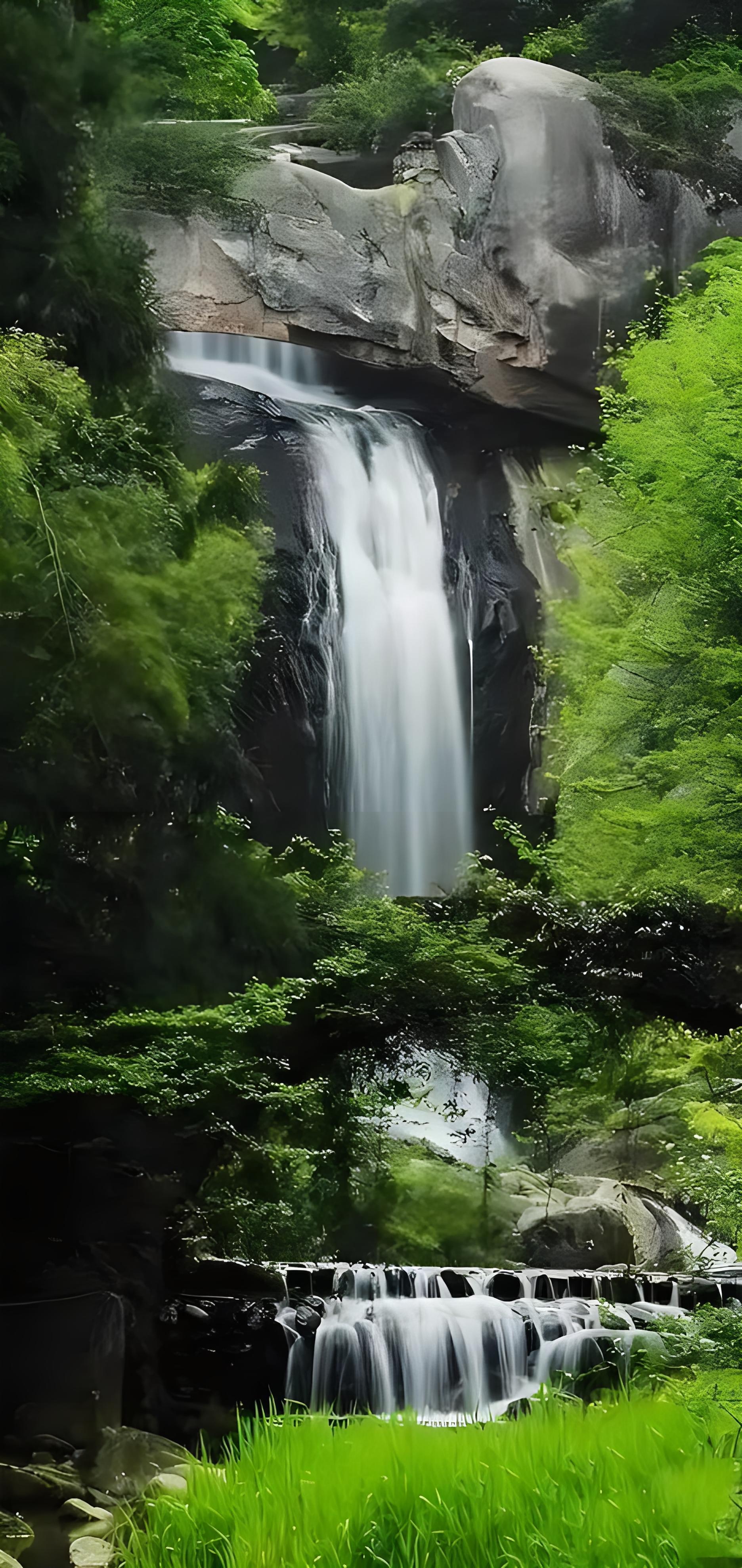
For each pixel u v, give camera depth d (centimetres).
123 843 1247
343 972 1282
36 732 1123
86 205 1403
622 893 1378
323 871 1477
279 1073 1369
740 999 1379
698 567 1270
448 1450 747
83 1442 1169
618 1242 1948
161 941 1224
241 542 1298
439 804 2648
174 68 2453
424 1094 1600
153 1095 1140
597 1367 1353
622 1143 2200
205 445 2003
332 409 2727
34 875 1181
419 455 2770
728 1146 967
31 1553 913
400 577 2672
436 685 2645
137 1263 1318
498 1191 1975
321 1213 1647
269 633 2370
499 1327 1449
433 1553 625
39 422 1142
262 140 3009
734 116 3012
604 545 1583
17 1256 1245
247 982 1237
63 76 1290
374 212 2842
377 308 2812
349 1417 920
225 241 2688
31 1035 1113
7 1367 1180
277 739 2405
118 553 1137
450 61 3494
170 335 2738
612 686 1326
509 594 2738
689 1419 825
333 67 3747
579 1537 610
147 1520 777
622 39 3584
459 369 2836
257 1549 653
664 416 1273
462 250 2841
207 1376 1329
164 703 1138
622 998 1391
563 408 2869
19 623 1120
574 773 1393
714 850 1169
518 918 1442
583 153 2833
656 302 2847
